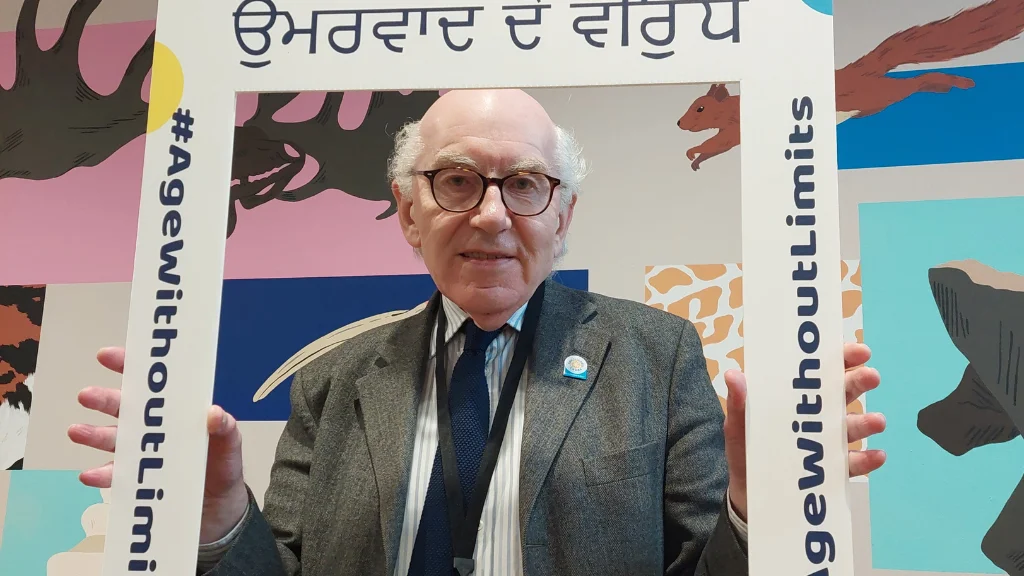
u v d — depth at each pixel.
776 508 1.09
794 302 1.13
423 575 1.39
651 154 2.05
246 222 2.26
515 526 1.39
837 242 1.14
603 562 1.33
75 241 2.50
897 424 2.14
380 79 1.26
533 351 1.53
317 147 2.20
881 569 2.09
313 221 2.23
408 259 2.21
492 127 1.46
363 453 1.50
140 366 1.21
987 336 2.12
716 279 1.99
